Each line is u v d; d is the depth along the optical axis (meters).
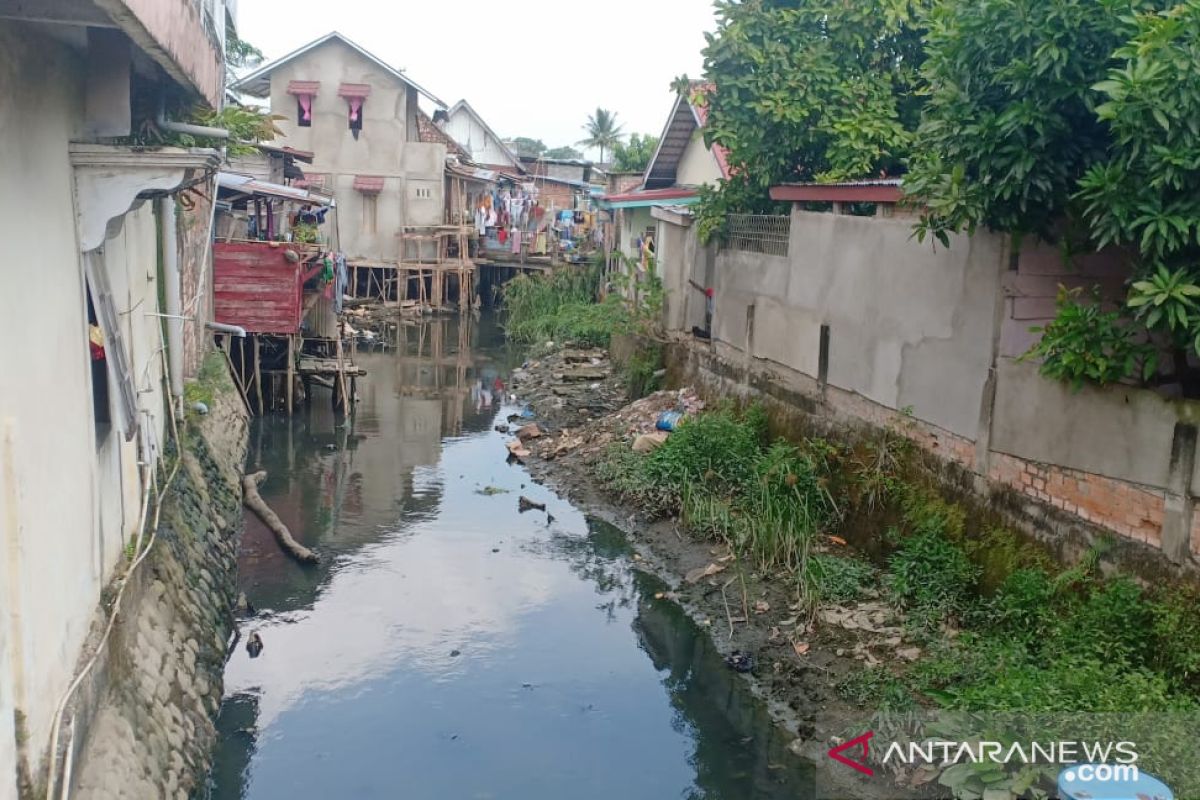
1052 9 6.05
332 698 7.71
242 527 11.23
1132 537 6.33
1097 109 5.69
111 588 5.77
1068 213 6.75
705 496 11.12
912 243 8.83
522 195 40.53
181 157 5.28
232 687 7.74
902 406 9.02
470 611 9.38
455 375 21.67
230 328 14.72
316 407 17.75
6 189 3.88
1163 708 5.35
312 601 9.46
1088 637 6.11
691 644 8.68
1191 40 5.43
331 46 31.17
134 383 6.94
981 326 7.83
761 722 7.32
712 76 12.48
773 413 11.73
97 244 5.23
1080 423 6.76
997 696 5.98
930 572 7.95
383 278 31.95
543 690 7.95
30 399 4.17
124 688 5.64
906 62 12.58
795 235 11.34
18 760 3.87
